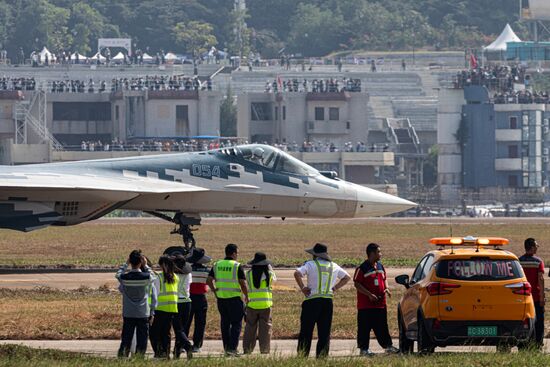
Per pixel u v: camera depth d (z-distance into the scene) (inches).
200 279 4200.3
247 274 4079.7
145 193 7224.4
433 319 3811.5
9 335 4522.6
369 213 7849.4
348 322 4913.9
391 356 3878.0
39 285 6328.7
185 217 7549.2
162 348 3991.1
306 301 3983.8
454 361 3636.8
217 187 7490.2
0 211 7042.3
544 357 3688.5
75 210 7234.3
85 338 4522.6
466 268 3826.3
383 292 4089.6
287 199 7623.0
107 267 7544.3
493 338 3804.1
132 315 3873.0
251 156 7628.0
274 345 4429.1
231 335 4042.8
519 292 3804.1
